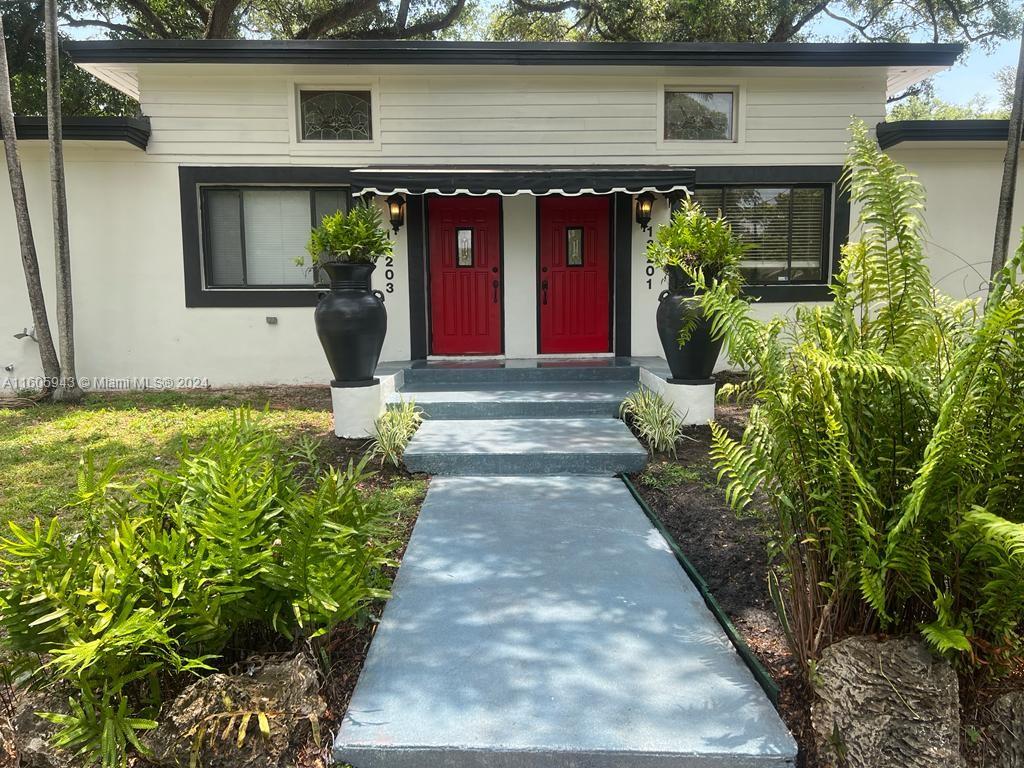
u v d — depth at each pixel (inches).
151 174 347.9
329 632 102.0
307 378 364.5
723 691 99.1
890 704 83.2
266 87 347.9
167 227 351.6
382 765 88.3
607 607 125.0
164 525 103.9
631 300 366.6
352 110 356.8
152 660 89.7
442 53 329.4
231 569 90.1
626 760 86.7
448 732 90.0
